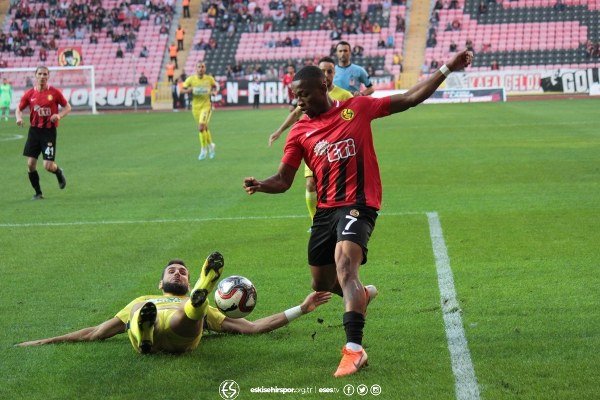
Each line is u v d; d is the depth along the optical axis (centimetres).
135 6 10231
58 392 972
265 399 928
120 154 4100
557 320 1192
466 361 1027
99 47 9862
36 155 2680
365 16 9575
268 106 8712
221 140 4747
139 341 1050
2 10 10519
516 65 8969
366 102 1092
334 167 1077
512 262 1583
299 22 9812
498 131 4619
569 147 3688
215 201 2498
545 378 957
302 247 1788
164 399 938
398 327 1189
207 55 9625
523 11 9369
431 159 3397
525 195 2406
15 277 1590
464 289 1392
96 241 1931
